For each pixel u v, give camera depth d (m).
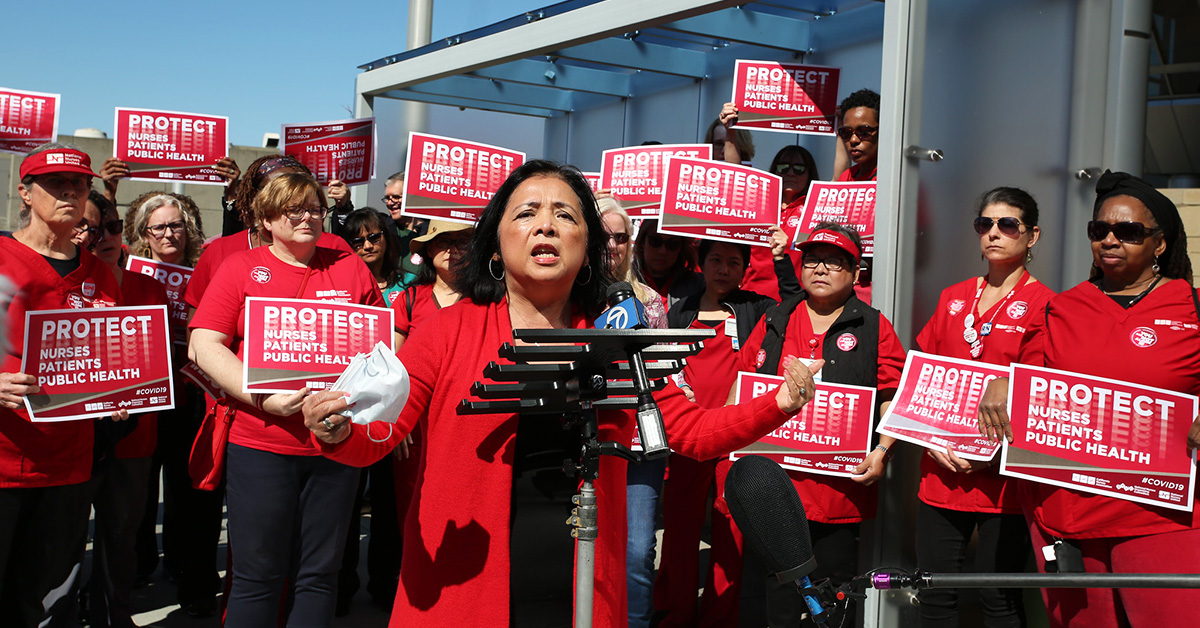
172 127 6.01
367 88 7.75
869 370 4.05
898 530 4.14
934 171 4.21
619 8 5.35
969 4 4.30
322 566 3.71
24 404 3.58
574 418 2.22
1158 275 3.35
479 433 2.30
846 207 5.01
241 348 3.79
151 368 3.77
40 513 3.79
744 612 5.35
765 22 6.71
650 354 2.11
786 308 4.34
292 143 6.80
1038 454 3.30
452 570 2.25
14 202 12.75
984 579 1.98
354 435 2.13
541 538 2.31
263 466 3.59
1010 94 4.46
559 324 2.47
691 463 4.70
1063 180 4.66
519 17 6.12
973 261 4.41
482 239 2.47
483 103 8.77
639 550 3.91
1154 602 3.18
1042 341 3.61
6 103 5.80
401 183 6.92
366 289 4.04
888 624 4.01
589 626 2.10
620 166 5.56
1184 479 3.14
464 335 2.39
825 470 3.98
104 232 4.67
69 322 3.65
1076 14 4.69
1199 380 3.22
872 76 6.38
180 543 5.01
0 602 3.83
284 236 3.82
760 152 7.48
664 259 5.34
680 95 7.97
